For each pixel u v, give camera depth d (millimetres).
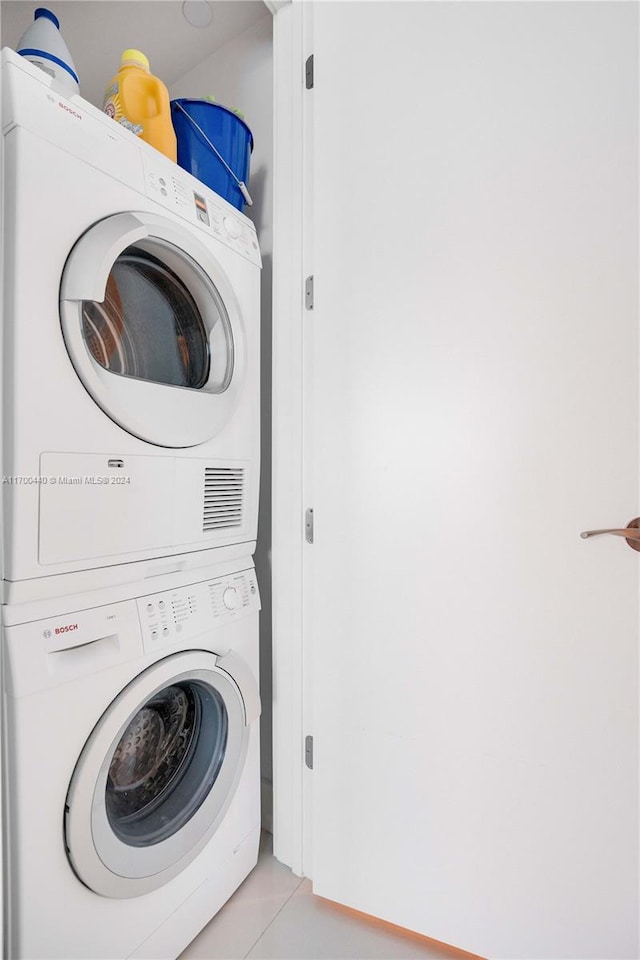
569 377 1037
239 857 1339
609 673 1022
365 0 1228
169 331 1181
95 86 1815
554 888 1078
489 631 1122
